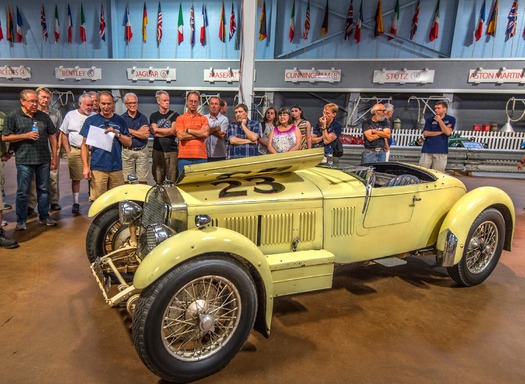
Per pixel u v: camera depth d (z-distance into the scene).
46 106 4.51
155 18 12.72
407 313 2.64
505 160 9.41
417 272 3.41
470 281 3.04
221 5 12.36
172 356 1.82
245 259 1.98
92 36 13.16
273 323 2.47
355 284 3.12
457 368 2.04
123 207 2.48
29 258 3.46
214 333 2.01
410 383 1.92
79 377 1.90
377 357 2.12
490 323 2.53
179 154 4.34
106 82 12.18
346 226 2.59
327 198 2.49
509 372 2.02
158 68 11.82
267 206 2.31
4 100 13.35
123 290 2.07
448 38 11.53
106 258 2.42
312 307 2.70
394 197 2.77
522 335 2.39
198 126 4.27
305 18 12.09
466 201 2.94
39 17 13.27
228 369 2.00
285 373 1.97
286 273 2.22
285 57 12.34
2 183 3.70
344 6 11.86
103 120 4.03
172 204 2.12
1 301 2.65
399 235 2.87
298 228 2.43
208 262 1.84
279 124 4.36
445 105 5.19
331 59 11.00
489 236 3.11
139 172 5.04
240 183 2.42
